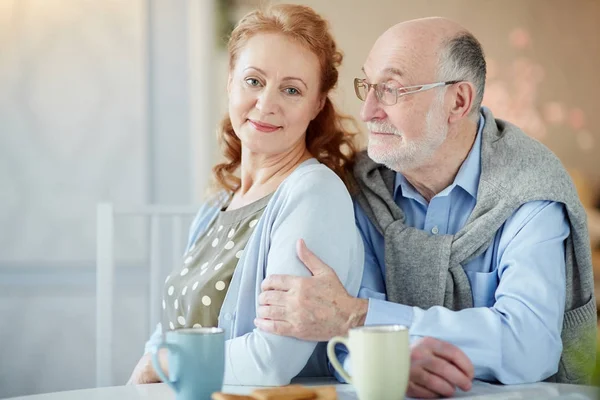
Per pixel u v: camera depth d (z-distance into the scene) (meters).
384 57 1.35
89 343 2.73
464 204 1.38
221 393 0.91
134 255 2.76
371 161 1.48
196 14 2.82
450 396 1.06
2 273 2.73
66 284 2.73
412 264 1.35
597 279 2.89
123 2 2.78
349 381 0.96
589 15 3.27
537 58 3.24
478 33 3.19
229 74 1.44
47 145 2.75
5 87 2.74
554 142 3.27
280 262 1.22
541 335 1.17
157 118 2.81
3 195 2.74
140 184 2.79
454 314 1.16
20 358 2.71
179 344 0.95
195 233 1.54
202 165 2.82
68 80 2.76
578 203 1.30
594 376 0.78
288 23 1.34
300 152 1.44
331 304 1.16
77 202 2.76
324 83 1.41
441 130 1.33
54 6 2.75
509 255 1.27
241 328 1.28
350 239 1.28
